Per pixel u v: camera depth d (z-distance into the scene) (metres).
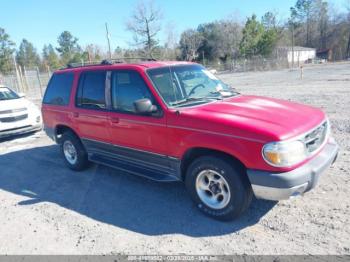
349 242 3.03
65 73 5.76
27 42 97.19
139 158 4.44
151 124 4.01
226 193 3.51
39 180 5.54
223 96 4.40
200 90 4.43
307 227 3.33
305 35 78.00
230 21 65.19
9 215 4.27
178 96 4.11
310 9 75.81
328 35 73.75
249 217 3.64
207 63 59.78
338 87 14.24
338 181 4.27
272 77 26.19
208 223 3.63
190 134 3.61
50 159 6.77
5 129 8.34
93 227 3.76
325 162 3.38
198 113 3.63
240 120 3.35
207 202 3.71
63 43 94.44
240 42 57.53
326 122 3.85
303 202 3.83
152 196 4.46
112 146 4.80
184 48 63.41
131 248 3.26
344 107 9.19
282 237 3.21
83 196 4.68
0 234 3.79
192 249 3.16
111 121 4.59
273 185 3.10
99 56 57.12
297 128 3.26
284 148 3.04
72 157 5.87
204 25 67.44
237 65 48.09
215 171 3.51
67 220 3.99
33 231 3.79
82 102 5.20
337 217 3.45
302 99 11.38
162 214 3.93
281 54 46.66
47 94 6.14
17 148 7.96
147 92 4.09
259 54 51.31
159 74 4.27
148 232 3.55
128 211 4.09
